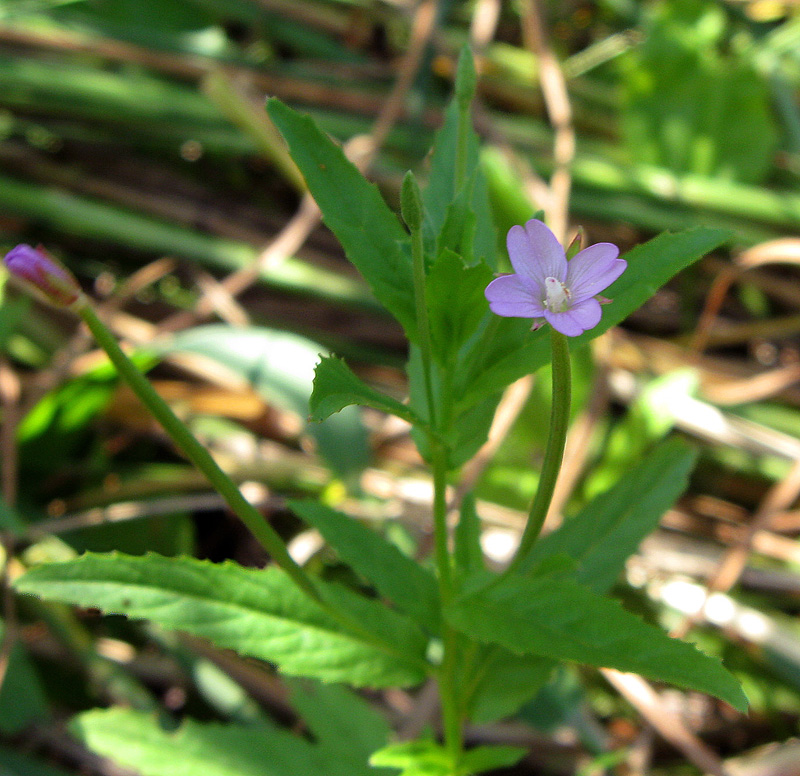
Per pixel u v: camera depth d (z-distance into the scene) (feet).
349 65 0.77
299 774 0.38
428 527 0.55
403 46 0.81
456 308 0.29
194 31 0.80
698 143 0.71
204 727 0.39
